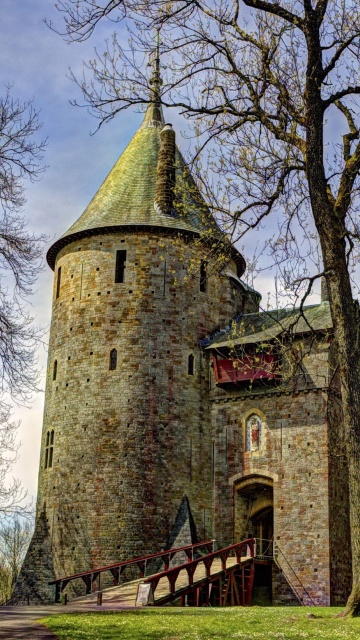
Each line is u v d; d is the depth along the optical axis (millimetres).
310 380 35188
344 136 20953
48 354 40812
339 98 19766
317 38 19016
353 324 18500
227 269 40969
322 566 32688
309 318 36656
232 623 15977
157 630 14477
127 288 38094
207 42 20375
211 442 37656
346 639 13586
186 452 36656
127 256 38500
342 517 34500
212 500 36875
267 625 15688
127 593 29484
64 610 20969
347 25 20047
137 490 35281
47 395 39969
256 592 34469
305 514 33781
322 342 35156
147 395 36625
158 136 43969
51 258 42688
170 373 37312
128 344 37312
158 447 36094
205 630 14641
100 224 38969
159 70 32750
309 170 18953
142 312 37719
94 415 36688
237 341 37281
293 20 19281
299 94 20828
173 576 27109
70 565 35000
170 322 37969
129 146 43938
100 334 37812
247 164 20641
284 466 35000
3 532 63344
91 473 35844
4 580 60875
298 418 35219
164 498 35531
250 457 36188
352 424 17906
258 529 37688
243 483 36250
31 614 18734
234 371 37000
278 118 20250
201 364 38344
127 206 39812
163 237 38719
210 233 21406
